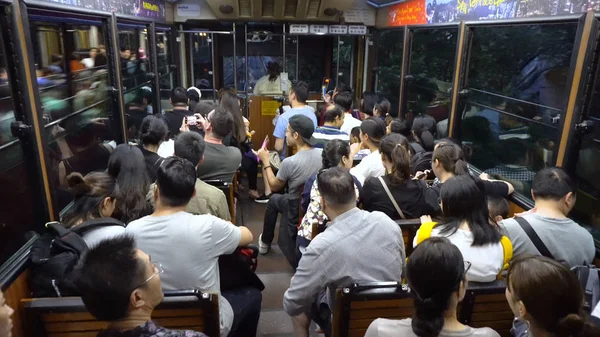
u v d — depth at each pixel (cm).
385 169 339
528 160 338
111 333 128
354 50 757
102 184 235
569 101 280
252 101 750
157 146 342
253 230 474
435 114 518
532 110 331
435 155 293
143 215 249
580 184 280
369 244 214
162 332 126
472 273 207
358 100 775
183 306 191
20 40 239
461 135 459
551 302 127
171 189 207
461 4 442
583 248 227
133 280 127
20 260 230
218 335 200
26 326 188
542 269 131
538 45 326
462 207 213
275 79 746
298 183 376
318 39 762
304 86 520
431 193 293
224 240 219
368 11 720
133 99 503
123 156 258
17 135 241
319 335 302
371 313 203
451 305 142
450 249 142
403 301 202
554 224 226
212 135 367
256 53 761
